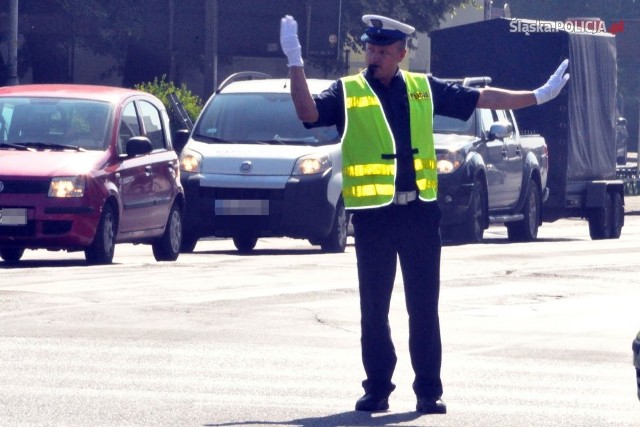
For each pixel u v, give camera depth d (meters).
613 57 82.44
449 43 76.00
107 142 48.28
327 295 38.78
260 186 53.38
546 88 23.78
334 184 54.72
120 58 112.94
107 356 28.56
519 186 68.38
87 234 45.94
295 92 22.84
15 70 80.75
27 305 35.69
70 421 22.00
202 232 54.69
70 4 105.44
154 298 37.53
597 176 80.19
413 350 23.52
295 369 27.48
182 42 98.19
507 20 74.38
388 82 23.47
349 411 23.31
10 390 24.61
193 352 29.31
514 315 36.38
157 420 22.20
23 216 45.22
